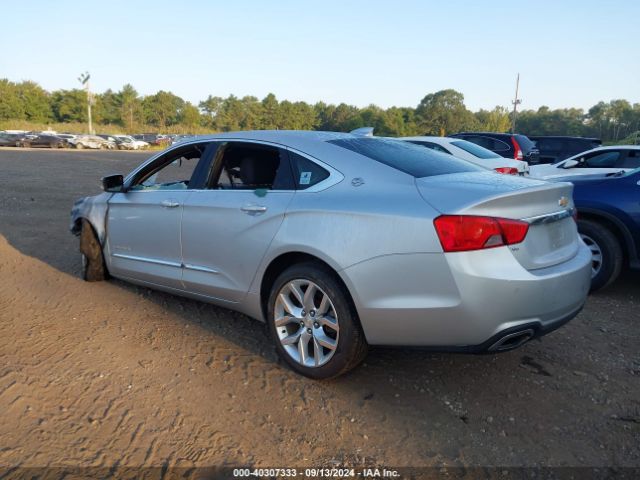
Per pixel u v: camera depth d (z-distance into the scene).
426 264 2.79
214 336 4.04
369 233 2.96
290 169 3.55
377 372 3.53
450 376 3.49
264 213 3.48
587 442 2.80
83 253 5.14
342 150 3.46
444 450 2.72
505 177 3.39
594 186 5.21
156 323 4.26
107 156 29.67
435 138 10.12
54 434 2.72
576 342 4.06
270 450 2.67
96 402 3.04
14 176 16.09
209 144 4.16
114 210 4.79
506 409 3.10
